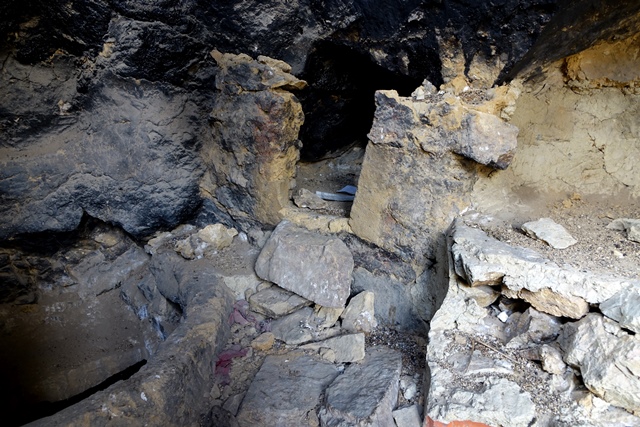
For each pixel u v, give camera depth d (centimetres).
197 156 352
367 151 280
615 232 241
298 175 411
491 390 201
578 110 272
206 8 289
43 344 344
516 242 234
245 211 349
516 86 250
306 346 280
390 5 241
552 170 279
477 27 223
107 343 353
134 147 330
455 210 262
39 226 326
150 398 201
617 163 268
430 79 264
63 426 177
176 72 316
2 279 339
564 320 212
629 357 176
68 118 322
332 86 341
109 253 372
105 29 284
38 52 293
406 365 262
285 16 282
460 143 241
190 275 318
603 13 214
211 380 251
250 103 306
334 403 230
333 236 309
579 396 192
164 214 351
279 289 312
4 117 300
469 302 233
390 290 297
